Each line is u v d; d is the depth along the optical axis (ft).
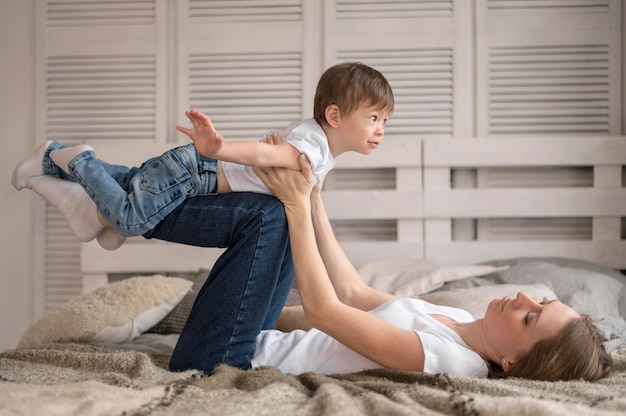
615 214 11.07
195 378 5.23
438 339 5.68
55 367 5.82
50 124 12.08
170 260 11.50
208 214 5.96
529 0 11.53
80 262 12.00
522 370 5.62
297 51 11.78
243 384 5.23
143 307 8.28
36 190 6.31
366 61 11.68
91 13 12.02
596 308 8.84
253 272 5.86
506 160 11.18
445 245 11.27
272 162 5.70
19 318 12.09
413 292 9.57
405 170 11.33
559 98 11.45
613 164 11.08
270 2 11.82
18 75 12.15
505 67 11.53
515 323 5.63
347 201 11.34
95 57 12.01
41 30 12.07
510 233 11.50
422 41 11.60
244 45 11.84
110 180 5.92
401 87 11.64
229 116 11.86
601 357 5.66
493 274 9.78
